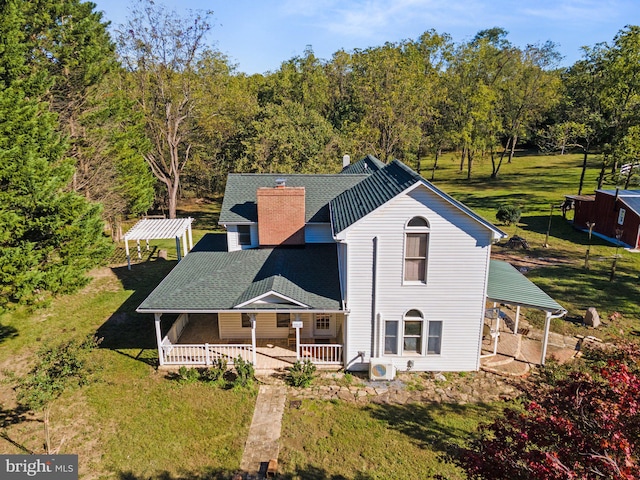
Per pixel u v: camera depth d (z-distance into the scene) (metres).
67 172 21.08
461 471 11.65
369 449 13.16
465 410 14.93
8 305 18.47
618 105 40.44
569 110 50.44
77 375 13.77
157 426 14.12
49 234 19.39
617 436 6.44
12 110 18.70
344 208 18.25
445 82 62.62
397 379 16.78
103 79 32.09
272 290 16.31
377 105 51.31
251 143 41.66
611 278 25.91
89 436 13.65
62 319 21.92
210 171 49.19
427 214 15.57
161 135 43.00
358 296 16.48
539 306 16.73
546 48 67.75
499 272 20.58
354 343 17.06
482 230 15.77
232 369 17.27
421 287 16.36
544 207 46.16
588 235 35.75
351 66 64.06
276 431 13.94
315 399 15.56
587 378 8.62
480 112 59.47
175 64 38.59
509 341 19.09
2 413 14.72
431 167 79.44
